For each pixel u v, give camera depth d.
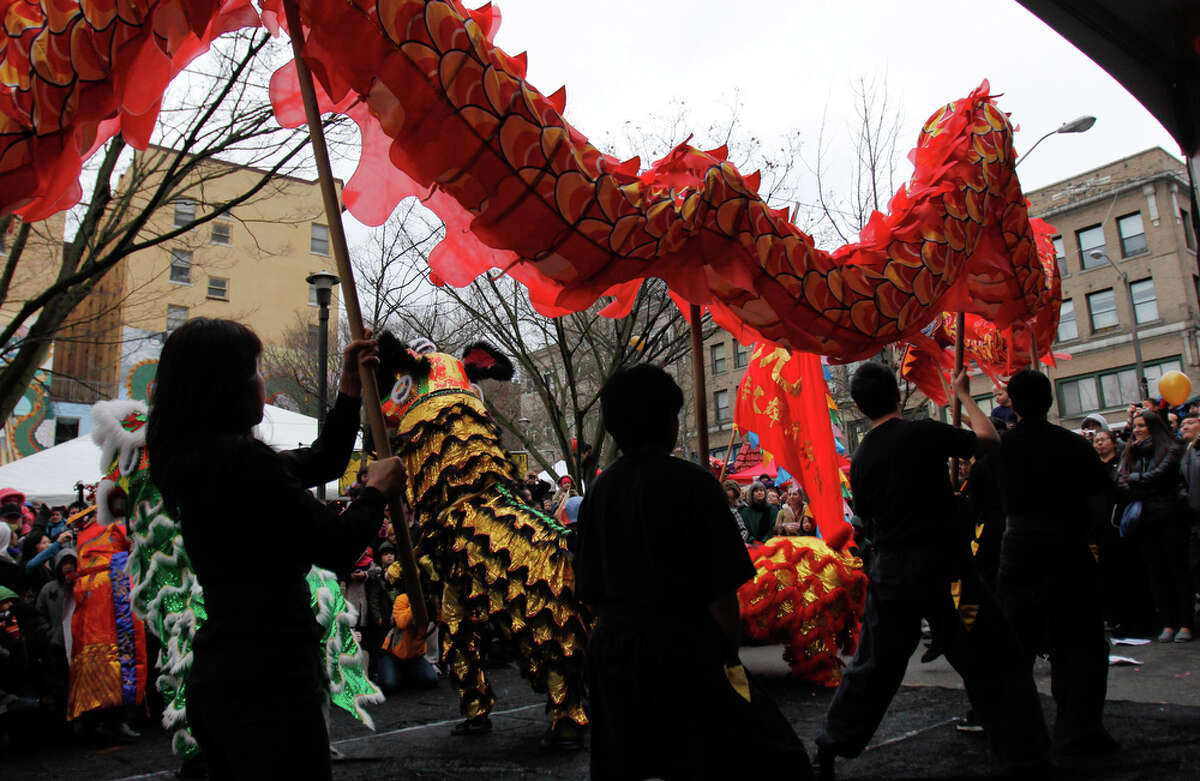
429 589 4.65
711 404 30.44
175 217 24.41
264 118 7.86
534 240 2.63
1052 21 2.35
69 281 7.55
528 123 2.50
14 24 2.34
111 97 2.38
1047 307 4.59
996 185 3.65
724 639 2.21
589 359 16.73
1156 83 2.44
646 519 2.22
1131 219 29.67
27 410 22.97
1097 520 3.66
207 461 1.83
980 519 5.98
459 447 4.56
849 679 3.31
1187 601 6.73
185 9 2.28
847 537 4.66
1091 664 3.57
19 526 8.41
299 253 27.75
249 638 1.78
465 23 2.44
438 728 5.01
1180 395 8.28
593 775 2.22
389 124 2.43
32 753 5.16
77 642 5.33
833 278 3.14
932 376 5.41
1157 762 3.32
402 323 14.90
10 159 2.31
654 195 2.81
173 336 1.98
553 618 4.14
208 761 1.81
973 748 3.78
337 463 2.32
